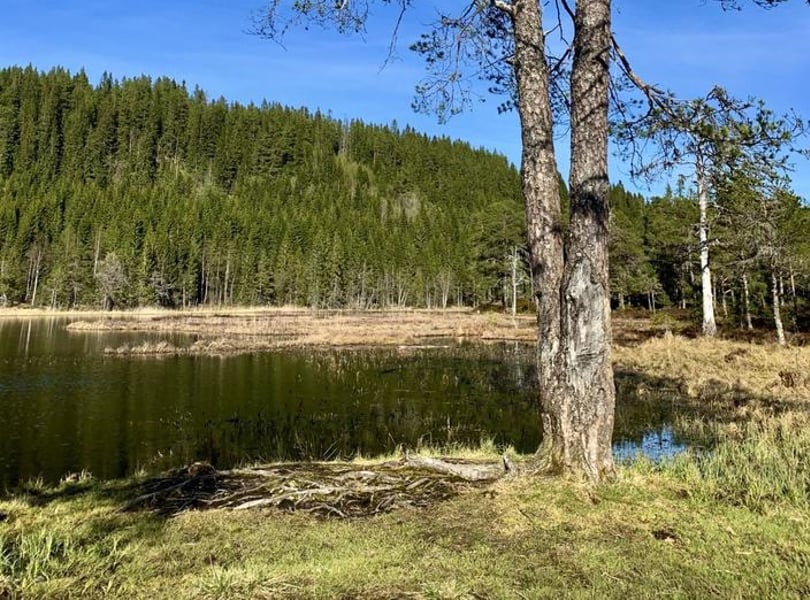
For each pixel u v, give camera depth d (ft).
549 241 16.17
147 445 31.32
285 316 186.29
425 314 201.57
